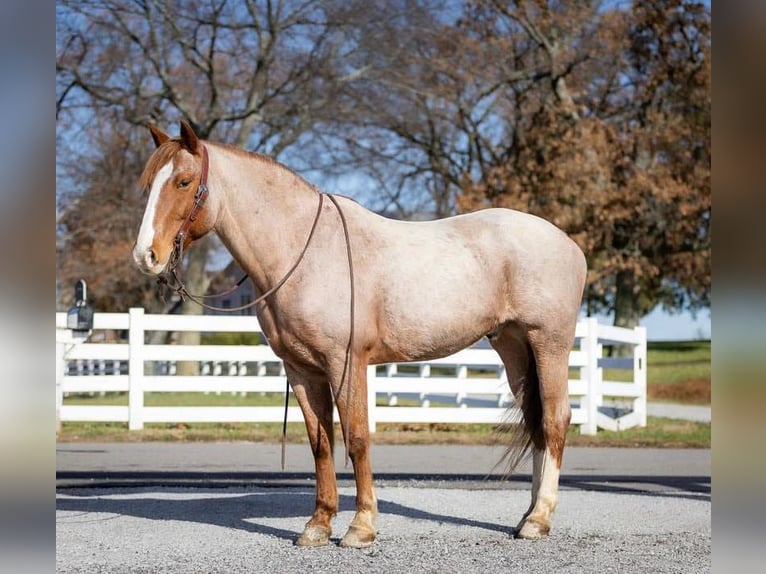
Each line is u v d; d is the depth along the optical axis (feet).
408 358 20.39
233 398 68.18
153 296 102.58
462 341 20.47
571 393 46.96
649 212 83.71
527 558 18.45
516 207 78.84
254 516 23.09
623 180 82.12
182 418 44.14
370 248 19.94
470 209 80.74
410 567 17.62
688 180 82.02
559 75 86.17
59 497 26.09
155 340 90.84
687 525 22.24
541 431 21.35
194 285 90.84
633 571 17.48
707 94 81.35
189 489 27.78
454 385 45.44
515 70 90.68
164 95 84.99
